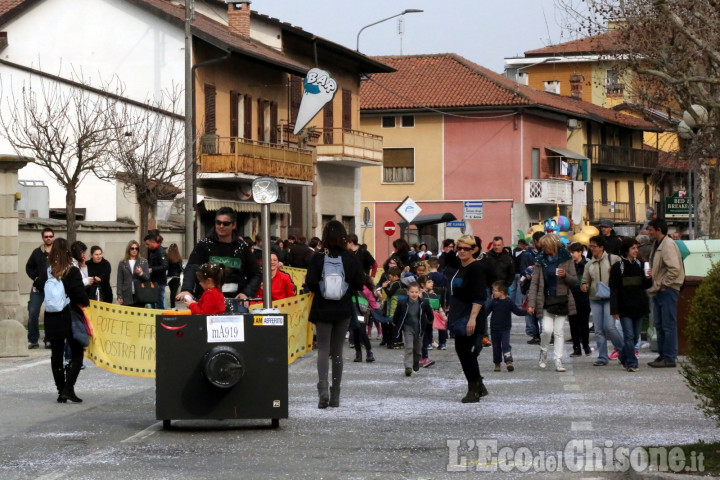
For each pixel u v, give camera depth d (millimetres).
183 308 33094
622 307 18531
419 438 11984
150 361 15477
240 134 48656
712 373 10094
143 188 35594
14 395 16000
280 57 51062
